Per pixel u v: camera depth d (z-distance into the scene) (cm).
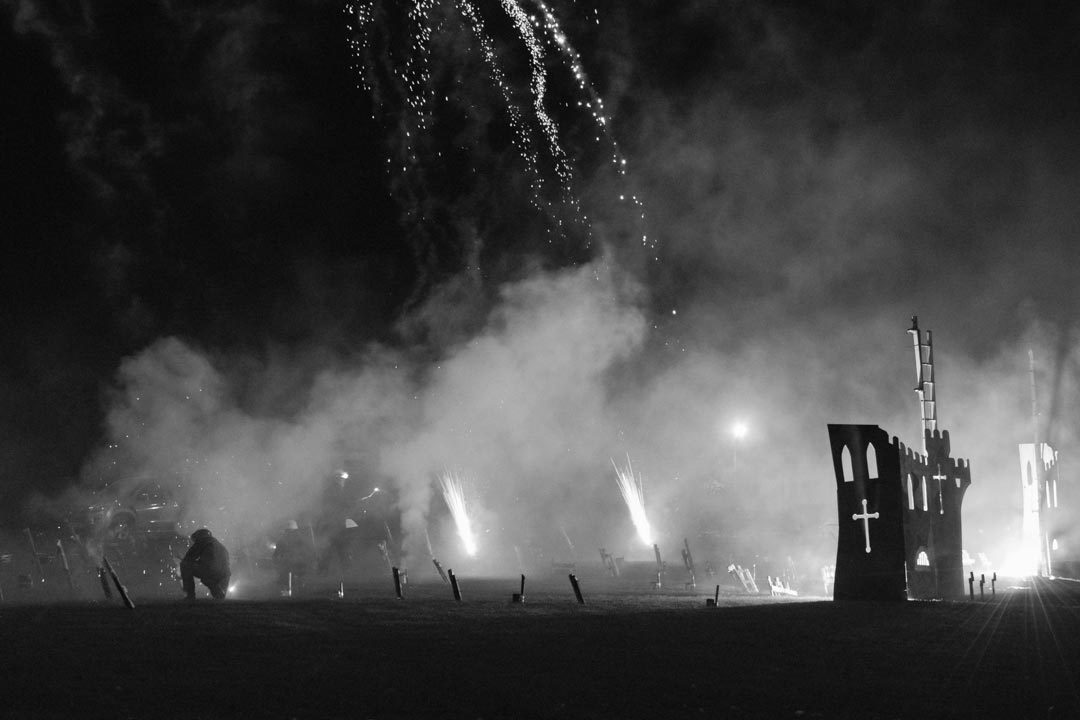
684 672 1246
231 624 1648
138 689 1145
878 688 1162
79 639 1482
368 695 1120
